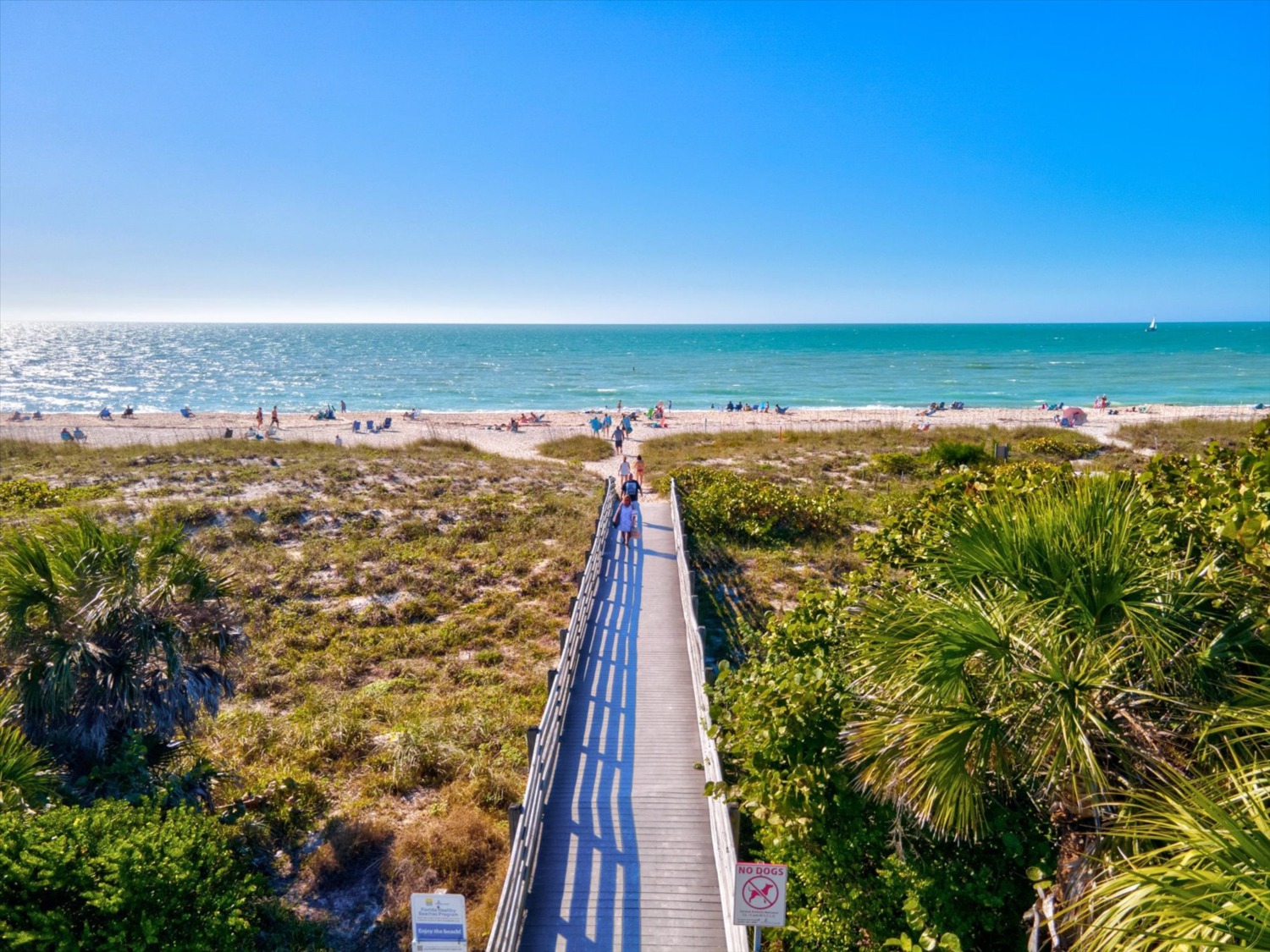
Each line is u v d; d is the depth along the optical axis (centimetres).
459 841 826
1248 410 5269
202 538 1856
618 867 740
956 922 525
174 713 784
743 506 1983
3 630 713
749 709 646
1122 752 433
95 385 9431
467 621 1457
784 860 632
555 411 6250
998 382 8956
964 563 523
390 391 8619
